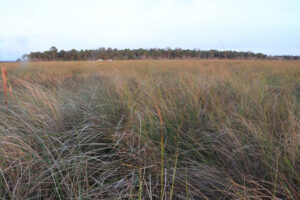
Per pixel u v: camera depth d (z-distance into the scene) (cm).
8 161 159
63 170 158
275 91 372
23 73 775
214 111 258
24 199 132
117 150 187
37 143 190
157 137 209
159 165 162
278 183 139
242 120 212
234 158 168
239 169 159
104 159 188
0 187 136
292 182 133
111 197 134
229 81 426
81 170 153
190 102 272
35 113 248
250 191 133
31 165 150
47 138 193
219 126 214
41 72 834
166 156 174
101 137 211
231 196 129
